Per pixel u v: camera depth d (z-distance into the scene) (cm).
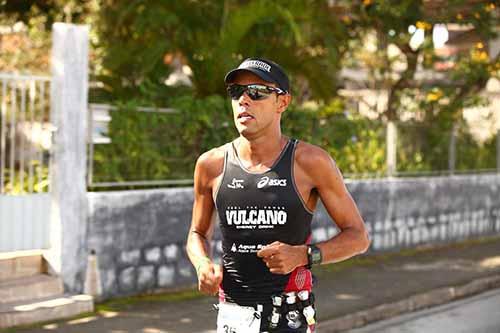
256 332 427
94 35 1441
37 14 1580
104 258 998
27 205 965
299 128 1321
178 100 1136
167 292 1071
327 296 1102
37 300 922
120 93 1327
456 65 1888
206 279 423
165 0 1275
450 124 1686
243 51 1339
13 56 1605
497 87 2208
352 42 1897
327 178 423
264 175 422
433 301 1143
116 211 1009
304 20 1342
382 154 1518
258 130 418
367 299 1087
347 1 1684
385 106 1942
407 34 1809
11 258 941
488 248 1612
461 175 1712
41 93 977
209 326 905
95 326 886
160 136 1100
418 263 1403
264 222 421
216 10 1295
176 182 1116
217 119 1160
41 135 981
